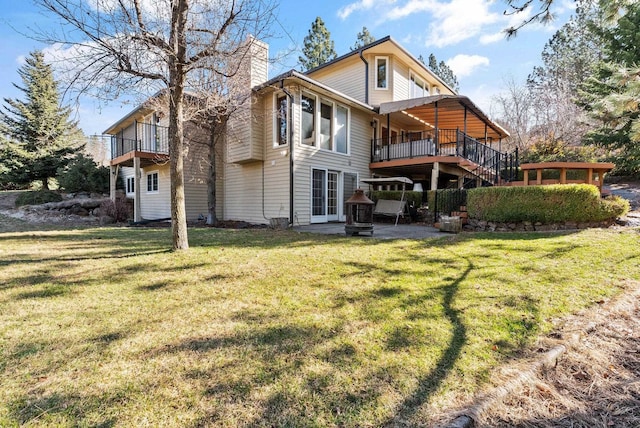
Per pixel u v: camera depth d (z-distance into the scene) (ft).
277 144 34.76
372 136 43.70
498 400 5.79
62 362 6.83
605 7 13.61
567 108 68.85
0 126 60.70
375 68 43.96
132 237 24.47
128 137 51.31
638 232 19.65
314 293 11.11
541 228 23.48
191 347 7.46
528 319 9.04
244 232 27.30
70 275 13.29
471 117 43.96
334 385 6.09
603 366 7.26
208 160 37.14
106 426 5.02
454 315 9.26
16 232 27.96
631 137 12.53
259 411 5.39
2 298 10.57
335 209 38.58
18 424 5.05
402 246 19.24
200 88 27.02
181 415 5.27
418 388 6.02
